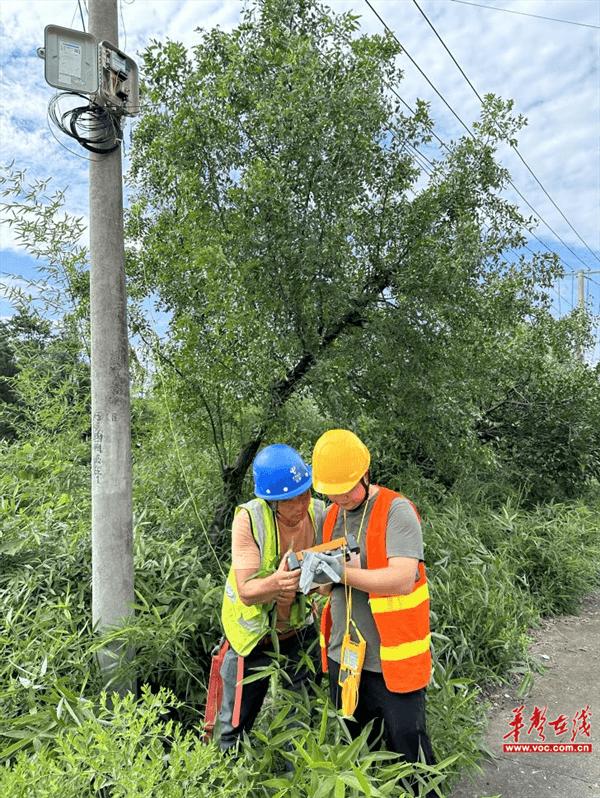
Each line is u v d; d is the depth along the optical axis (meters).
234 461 5.56
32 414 5.83
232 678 2.83
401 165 5.41
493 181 5.80
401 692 2.54
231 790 2.13
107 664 3.27
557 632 5.77
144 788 1.96
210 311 4.89
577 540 7.30
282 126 4.75
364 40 5.18
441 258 5.16
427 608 2.64
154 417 6.11
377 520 2.57
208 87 4.96
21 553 3.92
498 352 6.61
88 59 3.31
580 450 8.88
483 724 3.75
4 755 2.45
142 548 4.02
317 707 2.89
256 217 4.67
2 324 5.71
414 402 5.51
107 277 3.48
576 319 10.82
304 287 4.86
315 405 5.57
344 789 2.24
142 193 5.65
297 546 2.81
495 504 8.31
